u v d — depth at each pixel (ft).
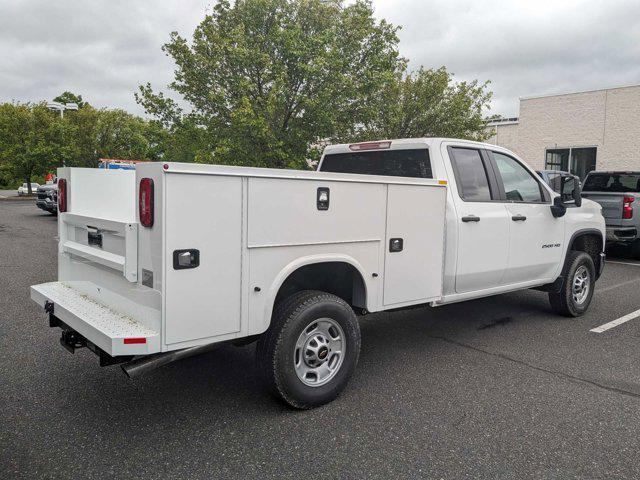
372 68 37.04
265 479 9.72
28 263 31.73
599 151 68.18
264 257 11.47
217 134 35.06
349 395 13.50
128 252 10.66
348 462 10.32
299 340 12.27
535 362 16.08
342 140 38.93
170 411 12.41
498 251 17.48
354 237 13.12
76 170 13.82
